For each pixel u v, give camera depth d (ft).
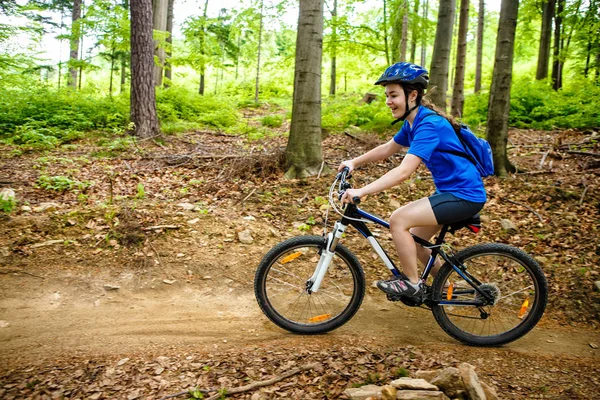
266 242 14.89
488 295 10.14
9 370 8.59
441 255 10.25
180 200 17.51
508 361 9.55
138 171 20.86
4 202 15.25
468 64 99.55
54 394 7.78
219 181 19.60
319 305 11.36
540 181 20.03
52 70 45.21
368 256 14.51
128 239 14.10
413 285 9.75
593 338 10.90
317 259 11.66
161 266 13.34
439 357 9.46
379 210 17.58
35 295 11.77
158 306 11.83
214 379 8.33
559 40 55.01
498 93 20.53
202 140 30.81
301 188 18.90
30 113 30.68
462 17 32.40
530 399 8.01
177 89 43.47
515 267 10.82
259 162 20.66
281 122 40.01
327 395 7.80
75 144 26.91
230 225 15.52
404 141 10.13
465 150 9.36
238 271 13.48
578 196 17.92
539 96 37.91
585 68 47.78
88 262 13.21
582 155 23.58
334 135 29.40
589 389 8.46
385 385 7.37
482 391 7.45
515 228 16.03
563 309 12.05
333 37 41.81
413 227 9.53
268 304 10.49
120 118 30.94
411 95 9.38
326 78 98.27
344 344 10.11
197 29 57.62
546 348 10.34
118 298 12.07
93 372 8.54
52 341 9.87
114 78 86.74
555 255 14.26
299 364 8.86
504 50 20.27
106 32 41.39
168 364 8.89
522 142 28.25
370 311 12.06
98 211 15.42
